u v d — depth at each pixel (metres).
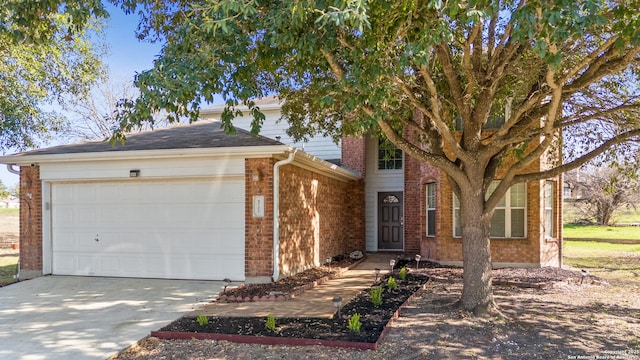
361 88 5.34
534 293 8.62
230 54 5.39
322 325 6.12
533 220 11.49
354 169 16.22
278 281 9.40
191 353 5.25
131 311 7.16
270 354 5.14
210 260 9.80
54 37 10.88
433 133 7.75
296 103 9.97
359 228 15.96
